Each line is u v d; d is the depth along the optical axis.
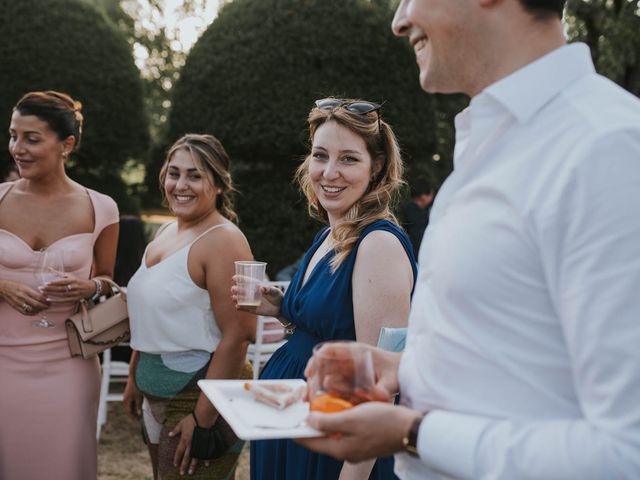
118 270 4.87
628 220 0.90
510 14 1.13
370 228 2.06
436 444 1.06
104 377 4.39
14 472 2.99
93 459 3.18
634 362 0.87
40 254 2.88
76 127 3.10
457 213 1.12
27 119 2.93
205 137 2.92
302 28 7.41
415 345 1.25
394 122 7.54
